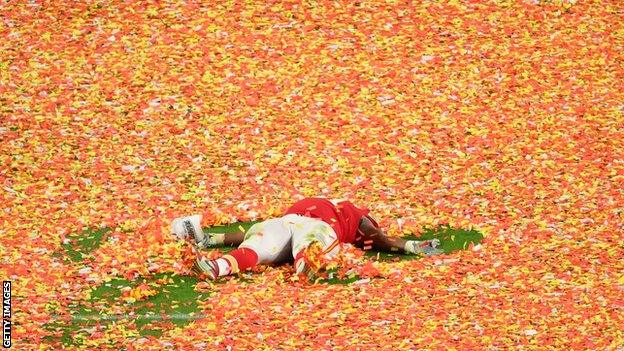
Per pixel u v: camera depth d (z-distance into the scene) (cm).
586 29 5306
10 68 4906
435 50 5062
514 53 5069
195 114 4534
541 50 5106
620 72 4950
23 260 3244
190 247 3112
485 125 4478
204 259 3123
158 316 2880
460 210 3738
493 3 5481
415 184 3978
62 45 5097
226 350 2669
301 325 2806
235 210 3709
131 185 3938
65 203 3762
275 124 4447
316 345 2692
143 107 4588
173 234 3406
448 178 4025
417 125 4453
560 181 4000
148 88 4741
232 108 4584
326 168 4094
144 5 5406
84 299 2994
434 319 2847
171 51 5031
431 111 4578
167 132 4394
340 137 4347
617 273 3192
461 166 4131
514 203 3803
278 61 4950
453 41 5150
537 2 5503
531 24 5325
